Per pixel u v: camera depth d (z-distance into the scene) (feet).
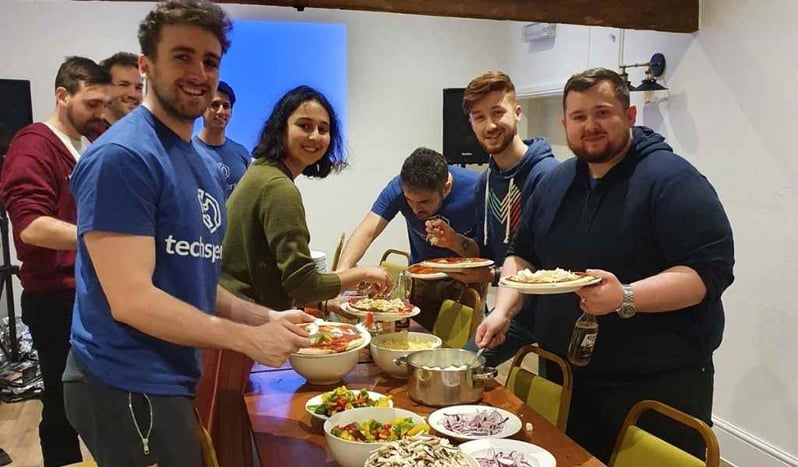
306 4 9.87
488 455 4.99
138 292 4.53
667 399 6.33
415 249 11.07
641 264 6.27
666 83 12.19
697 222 5.87
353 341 6.91
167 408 4.88
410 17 18.24
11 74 15.49
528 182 8.61
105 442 4.91
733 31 10.67
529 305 8.01
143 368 4.81
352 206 18.39
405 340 7.45
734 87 10.72
